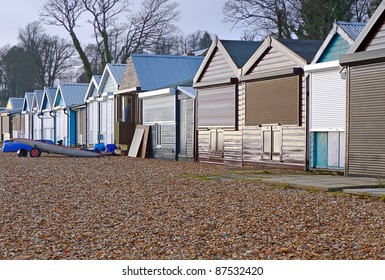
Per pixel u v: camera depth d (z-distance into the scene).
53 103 52.41
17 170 22.67
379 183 15.48
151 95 31.45
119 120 36.47
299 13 43.66
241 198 13.94
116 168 23.61
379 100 17.05
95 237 9.98
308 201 13.24
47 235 10.16
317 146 20.09
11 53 100.25
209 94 26.55
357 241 9.36
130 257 8.67
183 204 13.21
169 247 9.25
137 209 12.65
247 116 23.80
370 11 39.31
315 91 20.08
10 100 72.19
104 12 63.41
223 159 25.52
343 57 17.84
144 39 65.31
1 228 10.79
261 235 9.96
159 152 31.30
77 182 17.92
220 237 9.86
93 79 42.38
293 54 21.06
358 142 17.77
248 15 46.88
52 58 97.00
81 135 46.62
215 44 25.95
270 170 21.06
